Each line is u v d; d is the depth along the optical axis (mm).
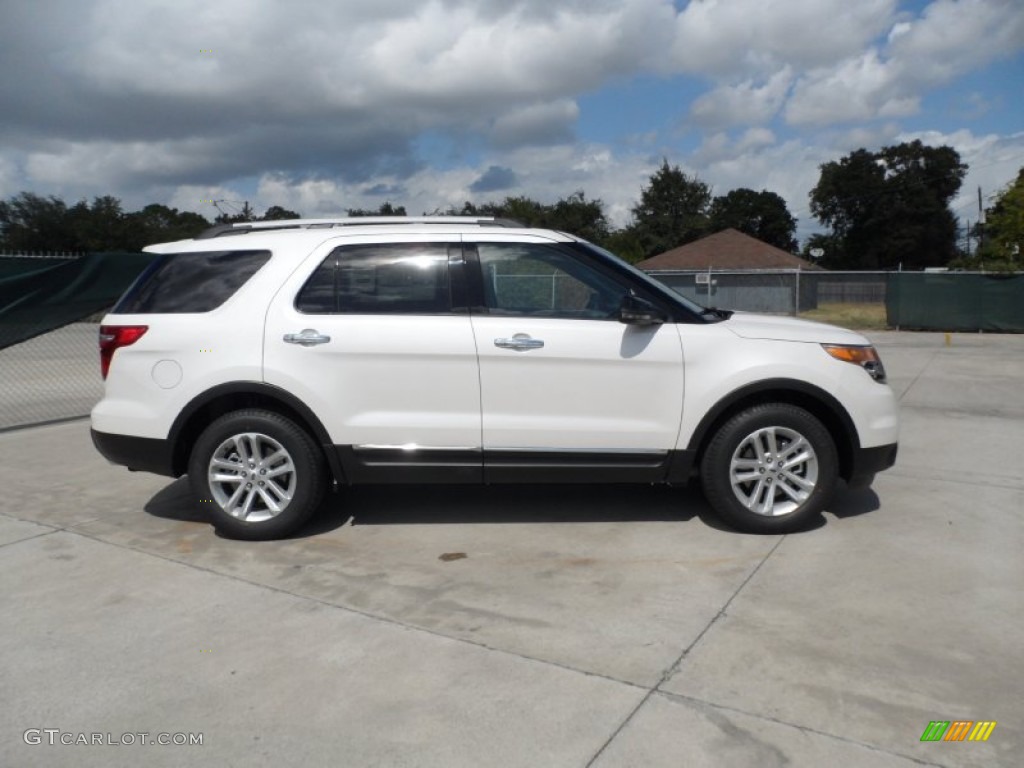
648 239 69875
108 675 3504
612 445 4965
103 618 4043
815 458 4953
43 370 14305
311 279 5082
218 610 4117
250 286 5086
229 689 3379
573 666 3504
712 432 5023
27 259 9211
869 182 74562
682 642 3695
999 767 2795
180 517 5617
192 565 4723
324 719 3156
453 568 4617
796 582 4336
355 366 4938
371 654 3643
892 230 75125
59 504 5949
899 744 2924
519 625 3895
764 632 3775
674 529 5188
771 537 5020
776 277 33938
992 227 29156
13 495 6191
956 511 5555
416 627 3895
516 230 5156
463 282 5043
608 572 4516
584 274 5090
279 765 2891
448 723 3109
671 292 5387
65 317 9531
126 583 4473
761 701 3211
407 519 5469
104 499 6074
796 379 4902
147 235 43562
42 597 4301
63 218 42344
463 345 4910
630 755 2891
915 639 3689
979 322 22781
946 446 7621
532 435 4945
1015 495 5949
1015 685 3299
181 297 5152
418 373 4938
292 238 5207
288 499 5055
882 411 5039
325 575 4547
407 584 4406
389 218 5438
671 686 3330
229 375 4965
